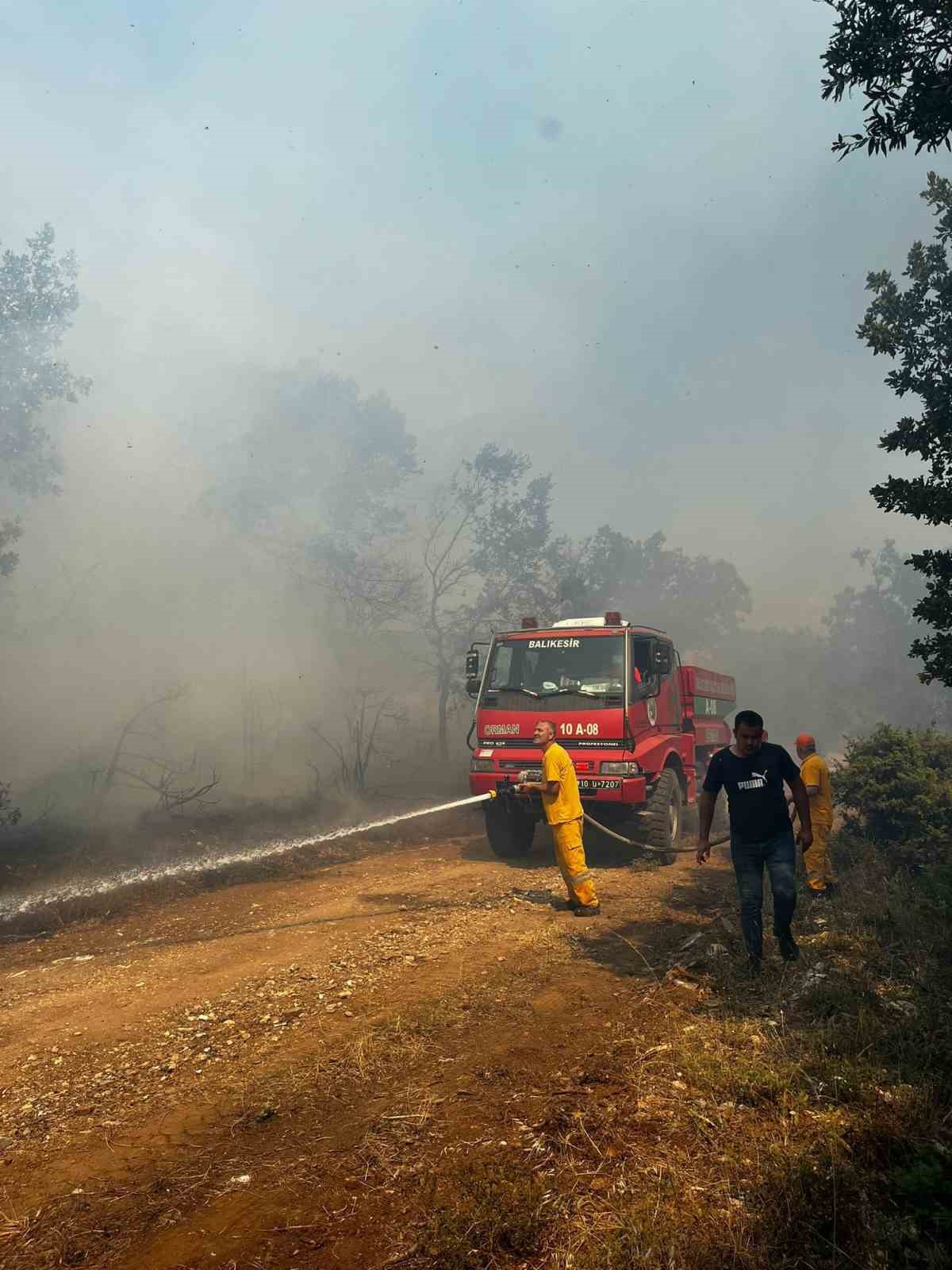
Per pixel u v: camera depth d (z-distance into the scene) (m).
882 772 10.67
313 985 5.99
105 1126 4.09
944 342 7.43
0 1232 3.21
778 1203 3.11
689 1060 4.30
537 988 5.75
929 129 5.29
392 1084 4.33
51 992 6.40
